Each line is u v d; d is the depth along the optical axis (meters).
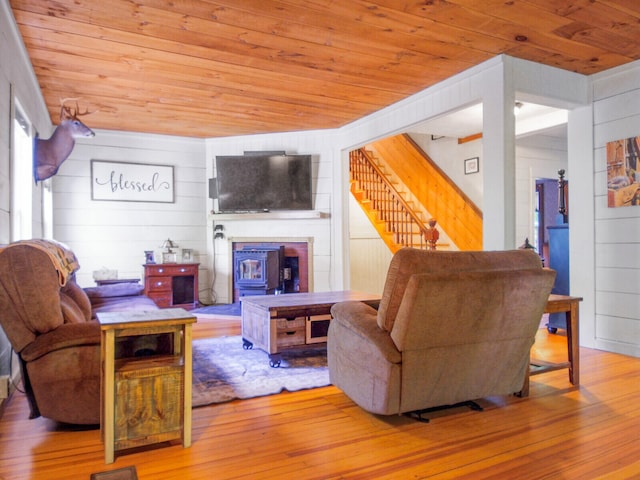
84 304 3.20
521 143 6.29
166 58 3.71
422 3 2.83
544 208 7.29
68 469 1.93
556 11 2.95
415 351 2.31
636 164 3.81
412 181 7.92
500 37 3.35
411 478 1.85
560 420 2.46
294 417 2.53
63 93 4.57
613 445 2.14
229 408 2.68
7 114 2.96
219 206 6.45
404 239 7.33
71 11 2.93
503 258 2.44
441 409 2.64
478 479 1.84
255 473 1.90
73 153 5.97
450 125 5.99
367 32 3.26
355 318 2.56
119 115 5.42
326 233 6.33
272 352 3.46
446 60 3.78
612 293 4.02
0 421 2.44
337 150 6.21
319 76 4.14
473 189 6.72
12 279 2.16
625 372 3.37
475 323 2.33
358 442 2.20
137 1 2.80
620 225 3.95
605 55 3.70
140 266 6.33
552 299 3.01
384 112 5.22
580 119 4.24
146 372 2.07
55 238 5.88
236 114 5.42
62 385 2.23
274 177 6.32
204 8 2.89
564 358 3.78
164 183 6.46
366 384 2.47
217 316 5.71
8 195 3.02
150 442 2.08
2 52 2.77
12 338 2.22
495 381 2.59
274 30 3.21
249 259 6.10
